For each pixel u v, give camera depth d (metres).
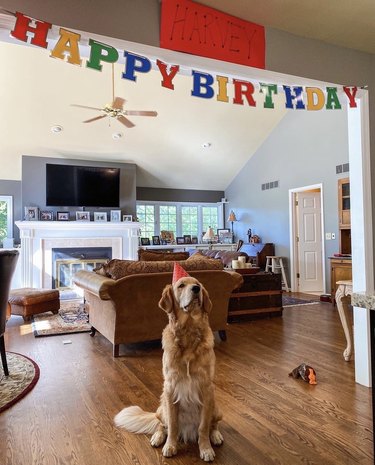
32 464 1.61
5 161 6.84
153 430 1.85
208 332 1.77
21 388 2.46
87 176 7.06
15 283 6.41
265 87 2.21
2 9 1.62
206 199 9.54
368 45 2.56
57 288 6.55
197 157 8.04
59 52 1.67
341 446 1.72
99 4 1.83
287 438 1.80
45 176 6.89
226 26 2.16
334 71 2.53
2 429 1.93
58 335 3.89
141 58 1.85
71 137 6.66
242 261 4.88
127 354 3.23
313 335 3.77
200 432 1.68
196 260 3.52
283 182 7.37
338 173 6.07
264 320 4.53
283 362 2.94
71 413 2.10
